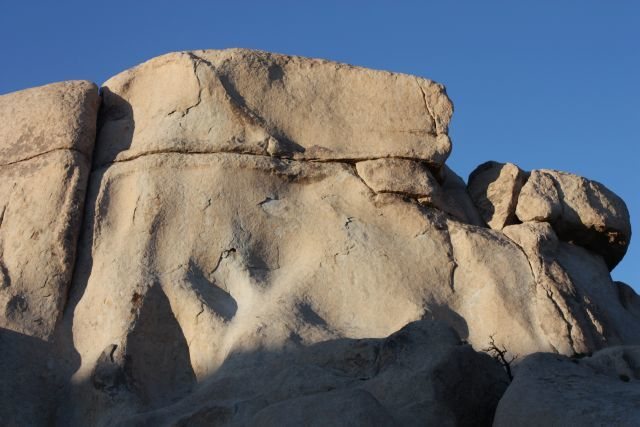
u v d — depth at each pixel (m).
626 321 13.45
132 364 11.66
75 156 13.20
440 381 9.95
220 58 13.82
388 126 13.82
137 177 13.17
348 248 12.80
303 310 12.09
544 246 13.33
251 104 13.69
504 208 13.82
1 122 13.62
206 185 13.11
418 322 10.78
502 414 9.40
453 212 13.56
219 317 11.99
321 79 14.05
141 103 13.84
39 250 12.66
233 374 11.12
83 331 12.22
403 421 9.66
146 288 12.17
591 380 9.51
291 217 13.09
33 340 12.04
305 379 10.45
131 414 11.11
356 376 10.57
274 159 13.41
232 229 12.84
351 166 13.59
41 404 11.57
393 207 13.21
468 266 12.88
